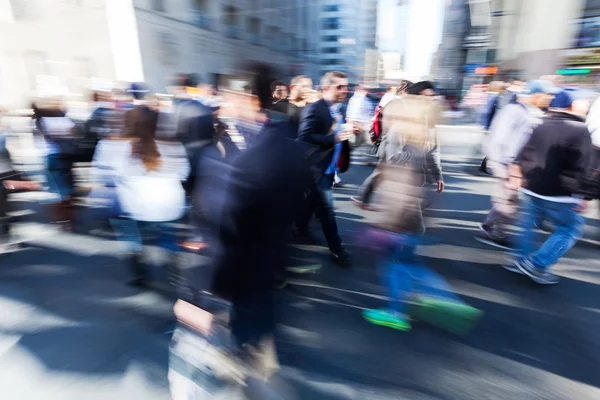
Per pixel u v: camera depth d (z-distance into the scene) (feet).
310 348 7.84
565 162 9.29
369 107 28.32
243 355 5.70
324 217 11.21
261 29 92.58
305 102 11.14
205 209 5.06
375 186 8.21
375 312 8.74
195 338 5.45
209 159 5.17
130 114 8.71
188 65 62.85
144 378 7.00
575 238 9.97
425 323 8.63
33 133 14.51
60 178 14.30
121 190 9.08
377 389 6.79
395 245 8.07
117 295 9.92
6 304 9.52
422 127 7.58
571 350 7.75
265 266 5.33
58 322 8.73
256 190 4.84
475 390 6.75
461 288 10.19
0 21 50.60
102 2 50.37
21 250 12.87
